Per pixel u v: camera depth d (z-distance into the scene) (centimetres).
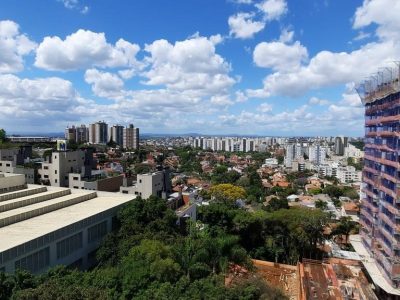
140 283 3481
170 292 3338
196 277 4159
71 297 2584
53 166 9050
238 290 3581
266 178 18750
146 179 7544
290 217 6581
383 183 5253
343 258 6594
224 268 4681
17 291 2797
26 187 6612
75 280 3303
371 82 5891
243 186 15162
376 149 5712
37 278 3225
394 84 4706
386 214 5081
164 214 5656
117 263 4406
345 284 5228
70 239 4816
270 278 5388
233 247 5203
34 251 4112
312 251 6819
